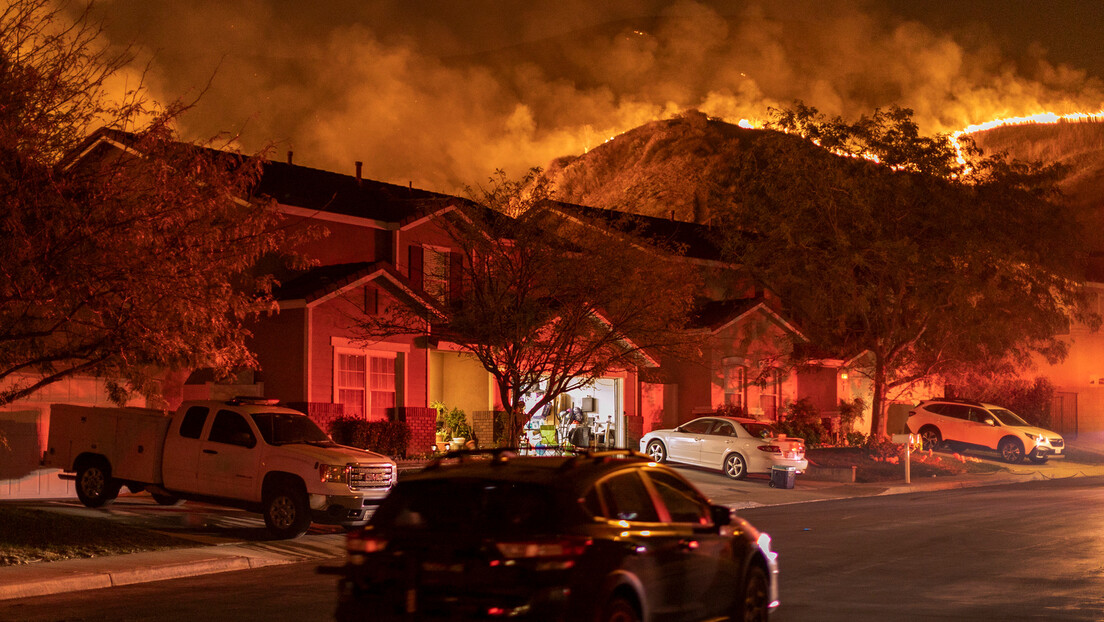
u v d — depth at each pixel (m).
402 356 28.69
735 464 28.56
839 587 12.57
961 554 15.42
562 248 23.42
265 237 16.09
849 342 41.88
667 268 24.66
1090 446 44.81
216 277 15.30
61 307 14.20
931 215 37.06
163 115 14.91
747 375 38.78
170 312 14.68
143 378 16.53
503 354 23.89
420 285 31.48
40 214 13.71
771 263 38.44
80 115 14.47
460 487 7.49
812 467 31.17
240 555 15.27
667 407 37.25
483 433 30.22
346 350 27.16
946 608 11.20
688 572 8.20
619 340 24.88
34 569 13.53
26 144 13.77
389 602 7.32
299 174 32.94
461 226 24.27
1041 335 39.88
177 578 13.87
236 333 16.39
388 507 7.68
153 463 18.44
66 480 21.12
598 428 33.22
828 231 37.78
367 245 30.70
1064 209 39.06
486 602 6.97
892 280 38.06
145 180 14.57
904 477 31.70
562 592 6.91
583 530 7.22
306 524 17.05
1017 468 35.97
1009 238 37.09
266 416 18.11
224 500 17.78
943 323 37.69
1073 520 19.80
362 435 26.11
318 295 26.08
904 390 40.59
